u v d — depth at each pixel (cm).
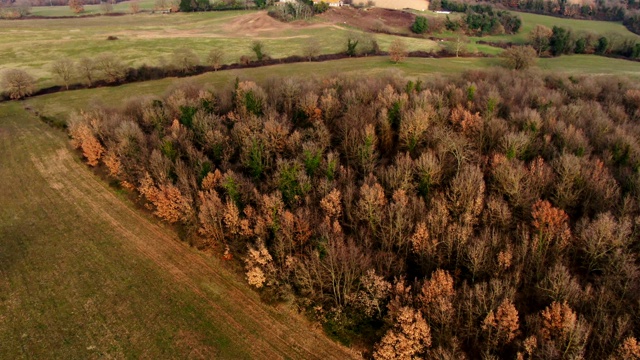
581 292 4281
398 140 7675
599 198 5634
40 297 5300
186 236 6203
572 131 7100
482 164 6631
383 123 7531
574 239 5159
